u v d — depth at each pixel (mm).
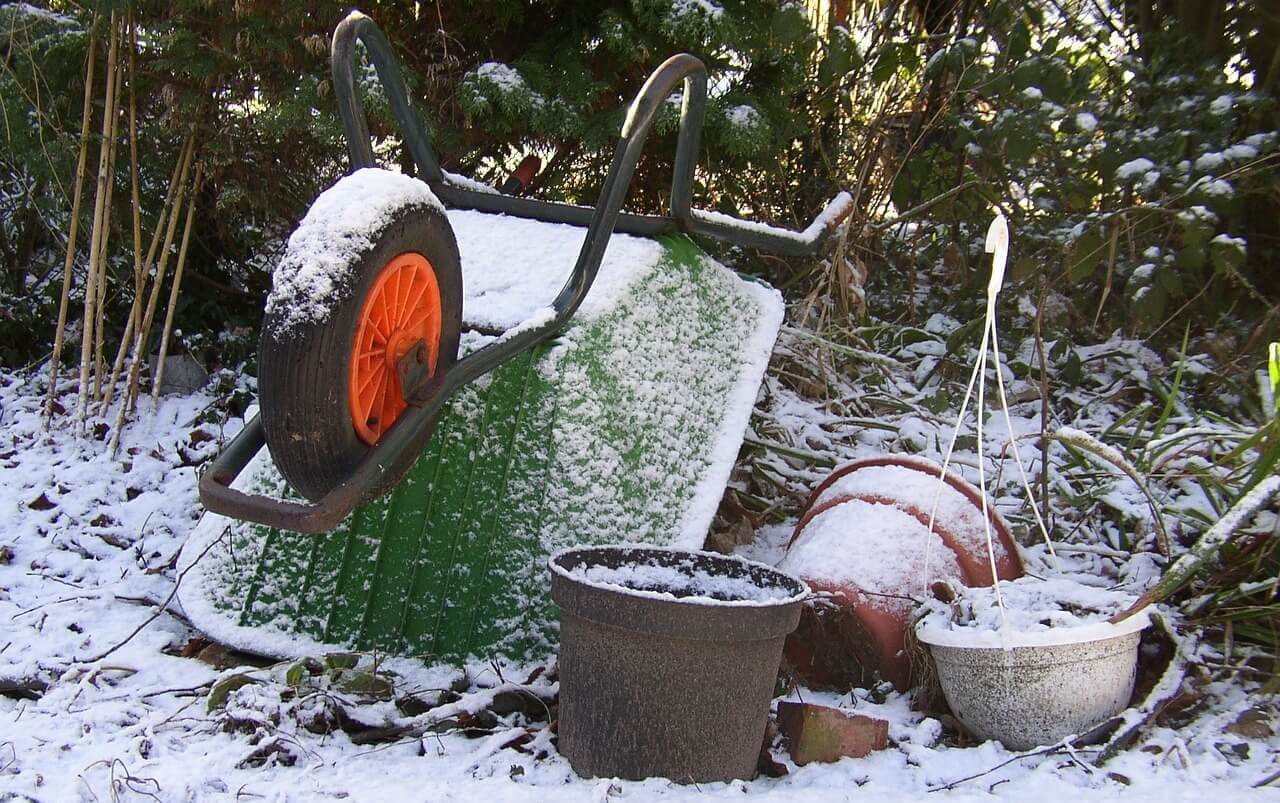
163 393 3150
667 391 2180
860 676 2016
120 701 1791
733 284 2520
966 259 3666
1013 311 3451
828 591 2002
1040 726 1777
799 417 2949
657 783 1600
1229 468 2357
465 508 1971
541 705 1827
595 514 1984
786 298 3646
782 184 3588
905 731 1837
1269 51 3373
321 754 1678
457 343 1869
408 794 1543
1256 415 2777
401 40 3031
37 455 2816
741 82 3232
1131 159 3160
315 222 1580
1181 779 1675
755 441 2727
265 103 2949
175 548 2408
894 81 3674
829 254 3525
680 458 2172
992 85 3301
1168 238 3139
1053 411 3133
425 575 1963
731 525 2555
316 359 1545
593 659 1620
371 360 1664
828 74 3418
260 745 1645
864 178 3641
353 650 1942
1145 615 1803
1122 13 3699
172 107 2865
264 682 1827
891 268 3781
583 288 1975
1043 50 3436
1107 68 3406
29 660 1903
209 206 3250
